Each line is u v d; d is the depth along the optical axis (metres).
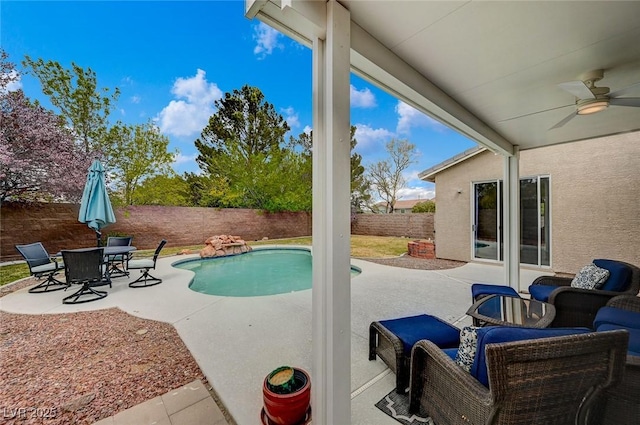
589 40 2.01
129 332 3.32
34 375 2.45
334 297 1.58
